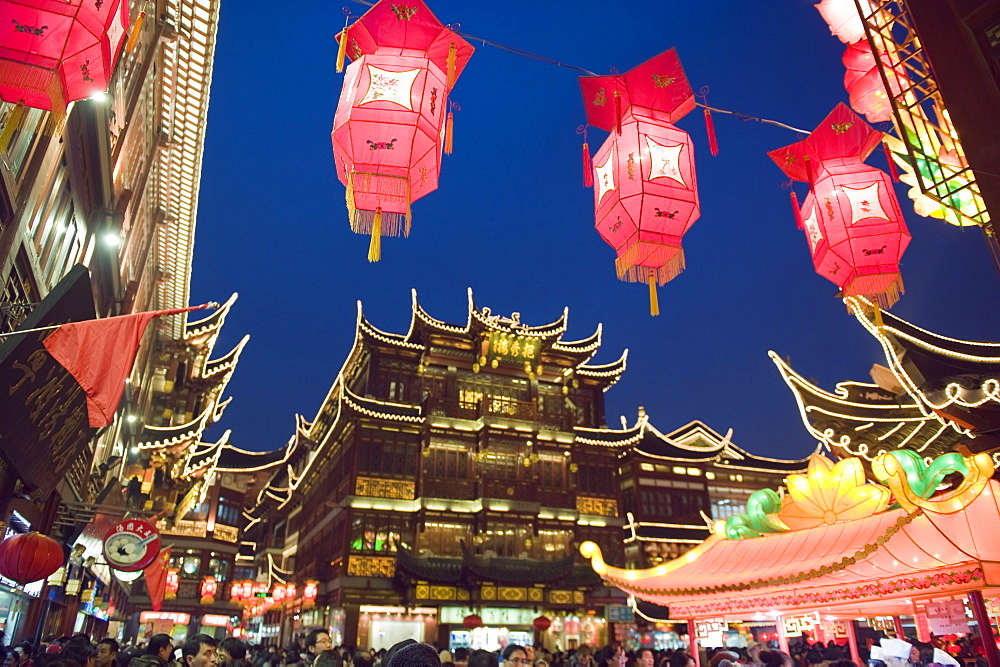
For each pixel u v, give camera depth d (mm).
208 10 15219
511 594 32906
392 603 31547
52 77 5156
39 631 16094
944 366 13094
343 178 7066
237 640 6824
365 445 34438
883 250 7477
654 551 39719
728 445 50625
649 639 35219
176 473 34281
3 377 7785
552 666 15773
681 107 7938
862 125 7781
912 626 20766
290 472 43531
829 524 12141
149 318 7637
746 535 14109
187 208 22922
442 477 34844
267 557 49156
